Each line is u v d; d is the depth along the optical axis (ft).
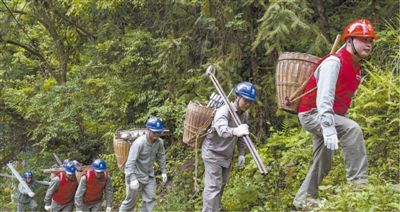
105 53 41.98
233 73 32.09
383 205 15.38
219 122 19.97
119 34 41.78
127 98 39.14
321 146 18.20
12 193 53.93
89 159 46.03
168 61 36.14
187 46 35.70
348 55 16.55
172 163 34.96
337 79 16.43
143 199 25.82
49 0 47.96
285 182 24.70
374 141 20.42
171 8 36.83
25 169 48.24
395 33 25.73
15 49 55.42
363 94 21.22
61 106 44.60
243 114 20.85
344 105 16.97
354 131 16.62
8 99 48.26
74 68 47.80
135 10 41.16
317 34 27.84
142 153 25.23
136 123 39.22
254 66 32.55
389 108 20.49
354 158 16.72
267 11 26.50
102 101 42.57
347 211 15.90
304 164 23.93
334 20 31.58
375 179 17.19
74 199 32.45
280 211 22.82
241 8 32.32
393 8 29.22
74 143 45.85
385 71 23.39
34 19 50.57
